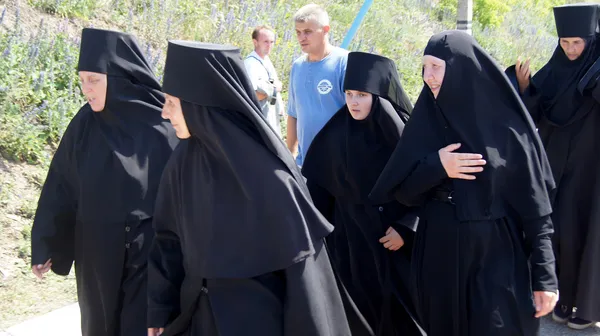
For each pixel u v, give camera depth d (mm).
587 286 4660
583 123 4648
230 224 2693
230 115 2695
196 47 2631
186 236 2840
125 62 3531
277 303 2754
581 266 4691
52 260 3727
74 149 3627
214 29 8773
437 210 3404
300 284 2680
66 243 3754
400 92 4168
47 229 3648
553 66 4910
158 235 3033
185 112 2699
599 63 4539
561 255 4785
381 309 4219
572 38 4656
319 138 4340
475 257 3295
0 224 5199
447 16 15633
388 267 4152
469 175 3242
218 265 2699
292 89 4871
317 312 2689
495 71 3254
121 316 3598
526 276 3336
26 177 5734
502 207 3285
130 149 3543
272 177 2658
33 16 7457
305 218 2760
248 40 8938
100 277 3574
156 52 7961
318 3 11391
